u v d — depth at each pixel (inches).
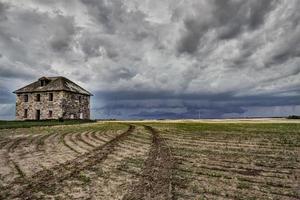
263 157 450.3
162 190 278.1
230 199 254.7
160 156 459.5
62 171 355.9
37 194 265.6
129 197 257.1
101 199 252.4
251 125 1318.9
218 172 353.7
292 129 986.7
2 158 442.0
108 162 411.8
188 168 374.6
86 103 2315.5
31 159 434.6
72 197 257.4
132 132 917.8
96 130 1012.5
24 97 2126.0
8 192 270.8
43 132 907.4
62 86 2039.9
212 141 655.1
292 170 364.2
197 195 264.1
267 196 263.6
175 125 1375.5
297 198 258.5
